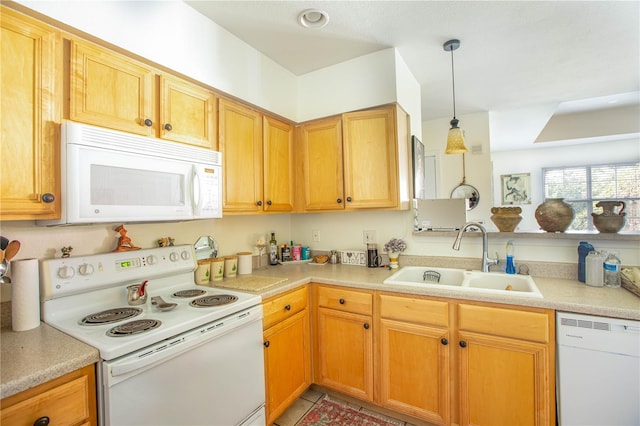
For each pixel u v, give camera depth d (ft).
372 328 6.25
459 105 11.02
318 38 6.72
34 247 4.43
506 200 20.38
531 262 6.54
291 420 6.23
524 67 8.16
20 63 3.60
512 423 4.99
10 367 2.99
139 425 3.59
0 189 3.43
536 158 19.77
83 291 4.57
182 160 5.09
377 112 7.27
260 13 5.79
